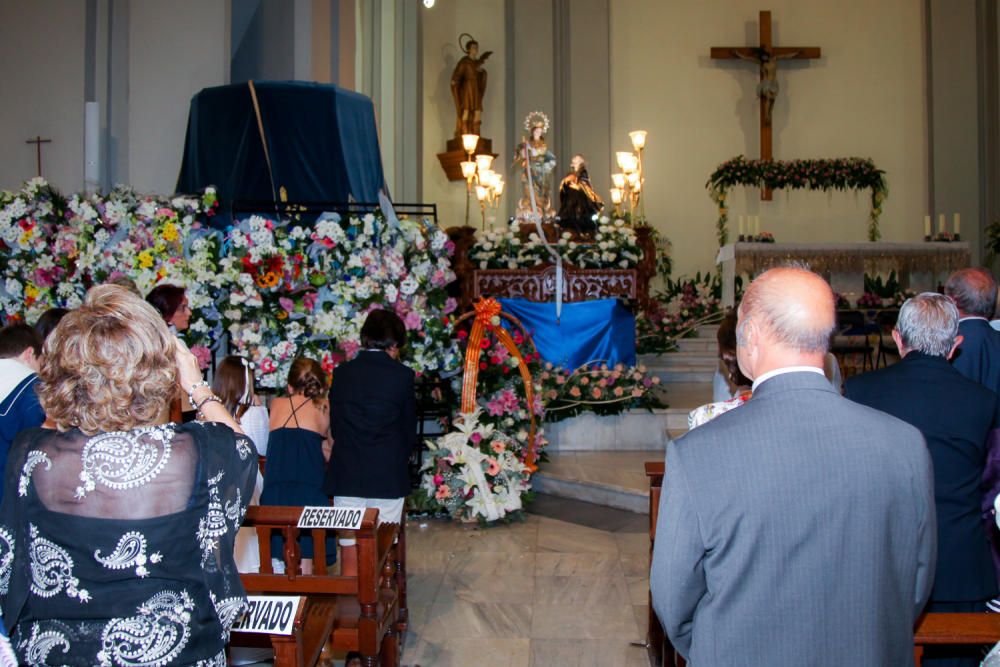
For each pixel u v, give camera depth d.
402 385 4.02
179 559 1.64
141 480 1.63
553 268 8.29
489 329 6.71
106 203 5.70
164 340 1.74
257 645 2.28
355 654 3.65
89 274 5.65
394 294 5.86
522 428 6.87
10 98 7.32
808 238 13.93
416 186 11.90
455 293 8.34
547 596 4.64
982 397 2.58
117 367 1.64
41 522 1.62
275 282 5.62
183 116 7.45
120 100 7.39
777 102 14.12
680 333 10.65
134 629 1.60
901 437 1.63
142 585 1.62
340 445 3.97
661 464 3.71
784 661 1.56
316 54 8.05
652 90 14.13
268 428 4.12
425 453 6.88
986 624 2.30
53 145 7.31
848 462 1.58
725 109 14.13
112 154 7.36
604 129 13.87
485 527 6.00
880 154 14.02
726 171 13.70
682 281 13.88
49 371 1.67
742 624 1.58
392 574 3.76
